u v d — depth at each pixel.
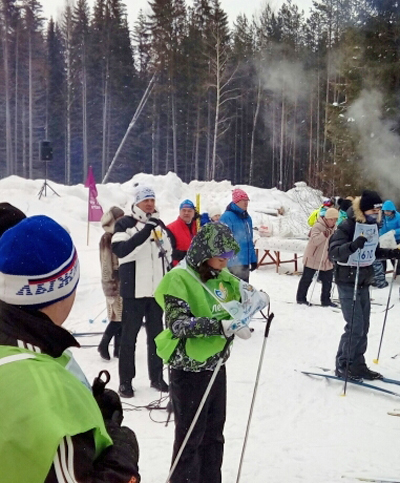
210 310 2.94
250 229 6.98
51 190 17.39
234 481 3.39
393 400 4.86
